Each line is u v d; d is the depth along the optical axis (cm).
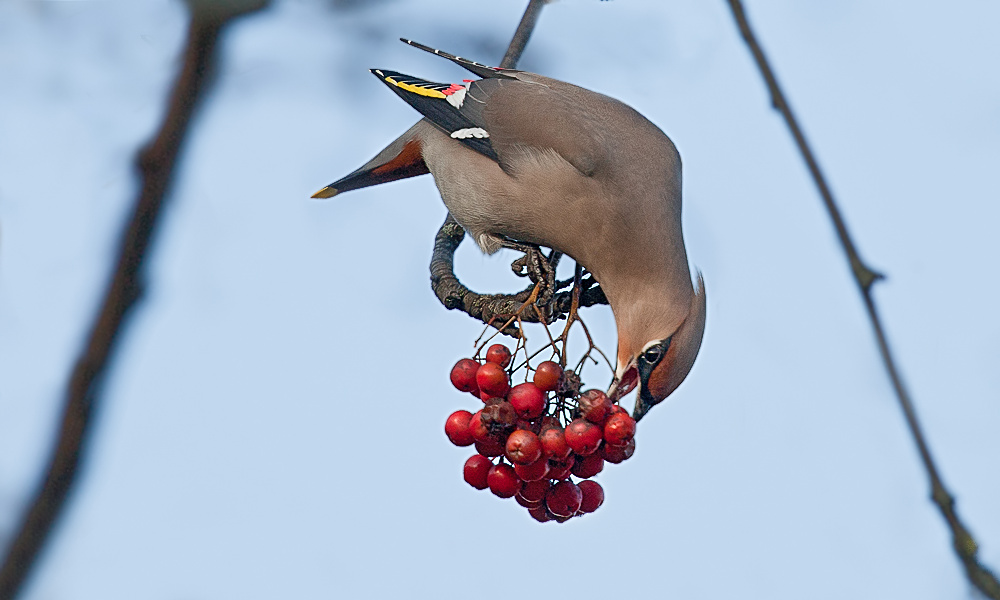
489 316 847
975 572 477
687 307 822
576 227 868
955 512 482
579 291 858
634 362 825
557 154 874
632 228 841
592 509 683
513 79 950
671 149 908
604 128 888
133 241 350
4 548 344
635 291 836
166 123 348
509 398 646
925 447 496
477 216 923
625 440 635
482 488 676
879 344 512
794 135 545
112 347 352
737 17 558
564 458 635
